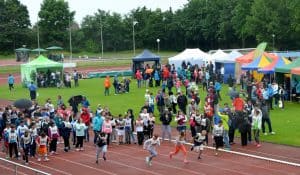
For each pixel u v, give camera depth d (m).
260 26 100.56
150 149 24.23
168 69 56.53
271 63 47.66
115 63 96.06
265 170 22.81
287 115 36.50
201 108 39.41
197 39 126.12
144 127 29.20
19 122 28.34
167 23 130.00
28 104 32.91
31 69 60.47
